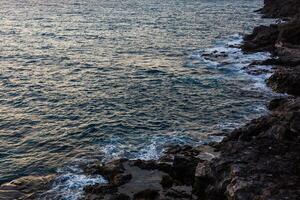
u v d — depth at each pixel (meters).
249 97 43.62
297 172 21.31
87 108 40.19
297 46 59.19
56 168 28.66
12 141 33.22
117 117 37.94
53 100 42.38
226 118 38.06
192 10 131.62
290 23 64.00
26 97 43.22
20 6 136.00
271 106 40.03
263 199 18.92
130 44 71.00
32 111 39.47
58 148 31.95
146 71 53.41
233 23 101.31
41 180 26.72
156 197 23.48
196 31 86.94
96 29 87.44
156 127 35.84
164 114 38.88
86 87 46.62
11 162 29.70
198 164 24.41
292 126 26.39
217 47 69.25
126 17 110.06
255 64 55.50
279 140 25.47
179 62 58.53
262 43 65.12
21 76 50.47
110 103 41.56
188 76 51.31
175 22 100.62
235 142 26.30
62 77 50.41
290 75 45.12
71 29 87.31
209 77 50.97
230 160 22.92
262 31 69.62
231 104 41.56
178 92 45.25
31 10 124.69
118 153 30.84
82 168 28.48
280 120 28.53
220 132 34.56
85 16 111.69
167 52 65.19
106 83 48.12
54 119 37.62
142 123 36.66
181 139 33.19
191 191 24.06
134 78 50.25
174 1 165.75
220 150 29.06
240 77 50.88
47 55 61.72
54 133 34.69
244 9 140.38
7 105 40.94
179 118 37.97
